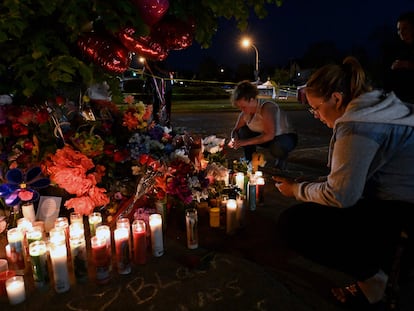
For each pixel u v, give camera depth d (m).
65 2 2.21
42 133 2.97
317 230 2.18
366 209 2.03
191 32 2.66
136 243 2.48
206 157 3.52
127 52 2.58
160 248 2.61
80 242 2.26
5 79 2.85
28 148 2.88
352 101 1.92
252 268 2.47
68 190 2.67
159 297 2.20
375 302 2.09
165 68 5.27
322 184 2.02
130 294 2.23
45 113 2.82
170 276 2.39
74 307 2.12
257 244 2.84
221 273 2.42
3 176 2.89
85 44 2.49
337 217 2.13
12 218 2.94
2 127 2.80
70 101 3.30
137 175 3.07
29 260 2.48
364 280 2.09
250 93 4.04
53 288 2.28
